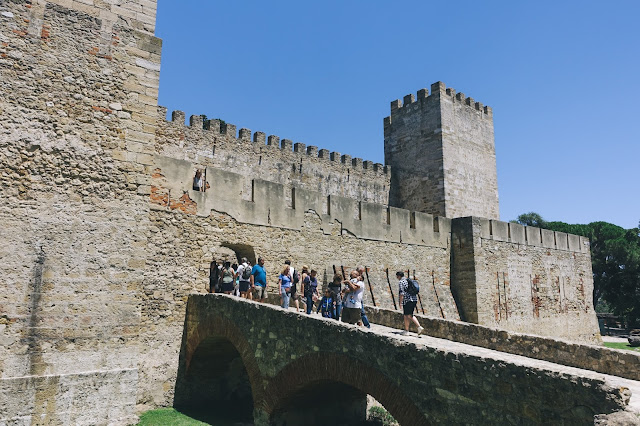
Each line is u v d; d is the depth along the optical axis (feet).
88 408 35.55
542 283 89.81
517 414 18.95
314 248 59.36
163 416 39.86
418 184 101.60
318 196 61.41
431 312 70.85
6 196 34.94
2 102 35.68
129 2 43.04
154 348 43.32
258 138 92.02
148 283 44.01
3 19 36.55
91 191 38.65
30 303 34.71
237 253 57.21
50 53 38.29
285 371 31.63
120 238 39.47
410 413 23.11
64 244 36.78
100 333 37.27
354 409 38.37
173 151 79.05
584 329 98.53
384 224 69.21
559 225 187.21
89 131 39.24
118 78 41.39
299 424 34.19
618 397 16.12
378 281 65.57
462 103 103.65
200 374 45.37
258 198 54.65
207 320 42.22
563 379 17.69
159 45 44.29
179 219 47.21
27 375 33.78
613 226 174.91
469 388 20.83
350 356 26.91
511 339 33.86
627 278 151.02
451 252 79.15
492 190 105.81
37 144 36.70
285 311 32.45
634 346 105.09
